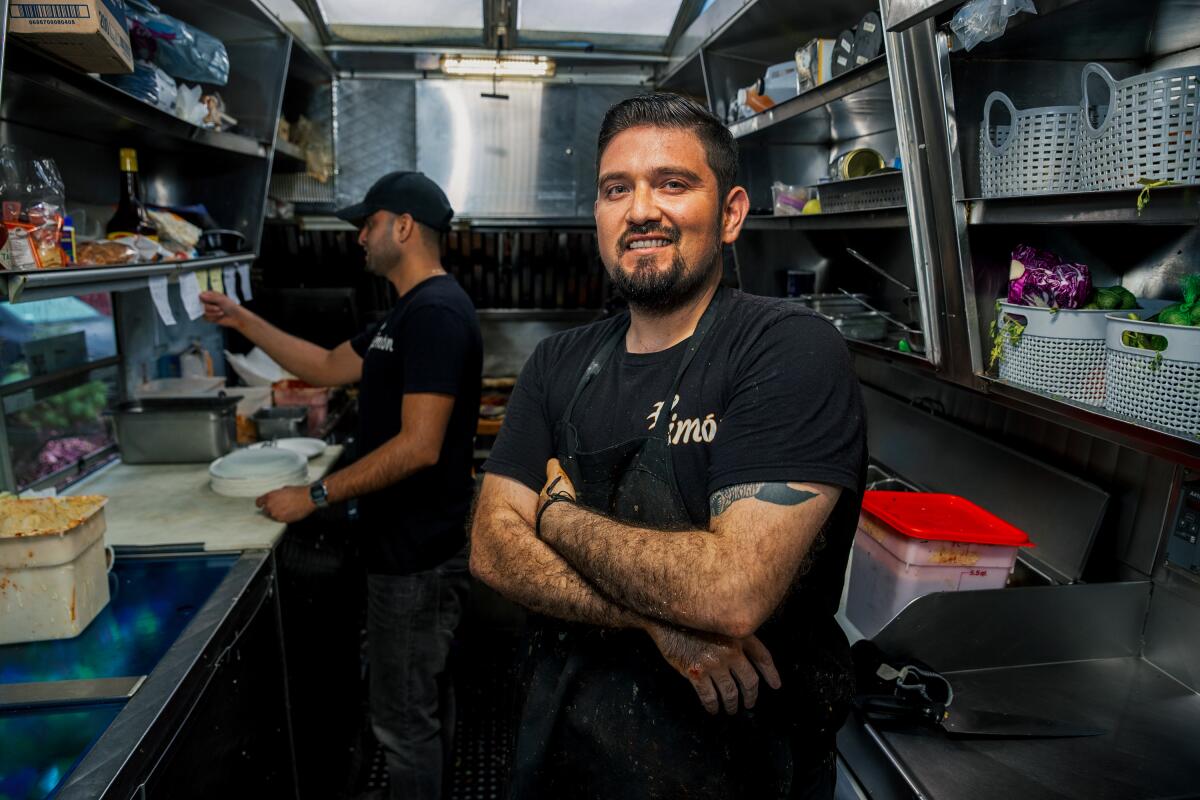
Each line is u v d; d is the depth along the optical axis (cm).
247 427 282
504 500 116
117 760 100
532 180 369
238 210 275
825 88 193
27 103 162
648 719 102
